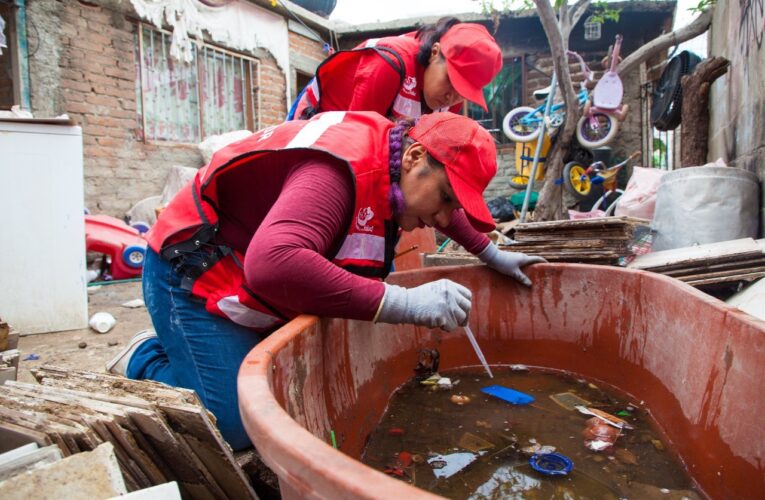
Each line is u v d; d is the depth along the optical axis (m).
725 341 1.20
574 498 1.14
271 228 1.12
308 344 1.16
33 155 2.90
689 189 2.87
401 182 1.26
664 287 1.56
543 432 1.45
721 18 4.55
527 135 6.32
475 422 1.52
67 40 5.33
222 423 1.43
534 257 2.01
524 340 2.02
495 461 1.30
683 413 1.36
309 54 8.16
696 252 2.35
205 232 1.41
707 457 1.19
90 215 5.12
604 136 5.80
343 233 1.25
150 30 6.02
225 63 6.89
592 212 4.95
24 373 2.27
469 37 1.92
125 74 5.81
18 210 2.88
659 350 1.56
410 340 1.88
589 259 2.22
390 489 0.49
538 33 7.98
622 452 1.34
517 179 6.68
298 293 1.12
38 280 2.95
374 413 1.54
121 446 1.03
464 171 1.18
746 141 3.40
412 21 8.02
